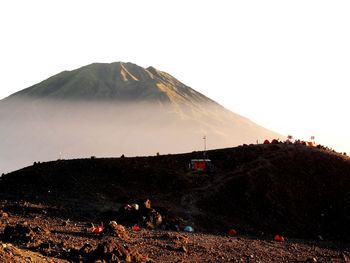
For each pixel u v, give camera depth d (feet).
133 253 119.96
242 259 148.46
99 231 171.63
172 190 283.59
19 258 86.43
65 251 118.21
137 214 223.10
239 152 333.01
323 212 266.36
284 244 203.92
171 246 158.61
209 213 255.50
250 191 280.72
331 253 187.32
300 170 304.30
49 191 268.21
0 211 204.64
